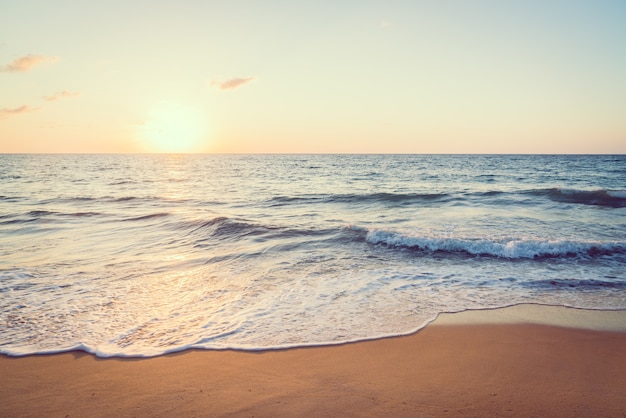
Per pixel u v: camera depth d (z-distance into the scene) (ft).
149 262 30.73
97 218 52.42
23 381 13.93
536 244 32.17
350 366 14.88
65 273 27.55
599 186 95.71
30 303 21.67
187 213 53.52
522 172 153.28
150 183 121.70
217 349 16.29
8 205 68.39
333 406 12.21
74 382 13.83
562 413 11.84
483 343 16.92
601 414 11.79
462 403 12.37
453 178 127.34
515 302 21.91
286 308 20.95
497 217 49.49
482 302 21.90
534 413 11.82
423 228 42.16
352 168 194.29
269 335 17.63
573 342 17.02
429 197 69.72
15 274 27.20
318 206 64.54
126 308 21.04
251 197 79.05
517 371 14.52
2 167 213.25
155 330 18.24
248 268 28.91
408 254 32.71
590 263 29.63
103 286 24.73
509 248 32.01
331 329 18.28
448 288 24.27
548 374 14.30
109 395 12.96
